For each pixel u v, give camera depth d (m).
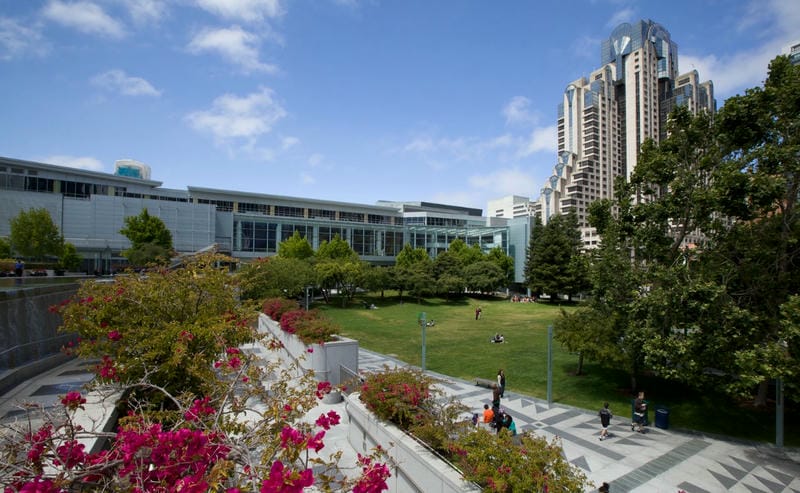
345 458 9.59
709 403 15.62
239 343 9.80
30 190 50.03
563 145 121.06
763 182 11.70
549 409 14.88
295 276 38.88
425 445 7.14
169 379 8.41
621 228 16.69
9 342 11.38
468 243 79.00
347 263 46.66
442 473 6.18
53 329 13.52
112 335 8.28
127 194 57.06
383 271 49.38
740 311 11.91
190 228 54.53
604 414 12.34
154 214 52.50
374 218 78.75
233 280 11.59
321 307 44.97
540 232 62.34
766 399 15.84
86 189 54.16
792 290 13.64
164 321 9.41
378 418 8.72
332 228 67.19
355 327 33.16
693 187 14.19
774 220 13.91
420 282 50.44
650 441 12.20
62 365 13.17
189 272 10.94
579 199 109.06
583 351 16.28
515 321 37.81
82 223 49.31
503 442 6.18
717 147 14.16
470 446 6.47
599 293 16.69
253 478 3.70
